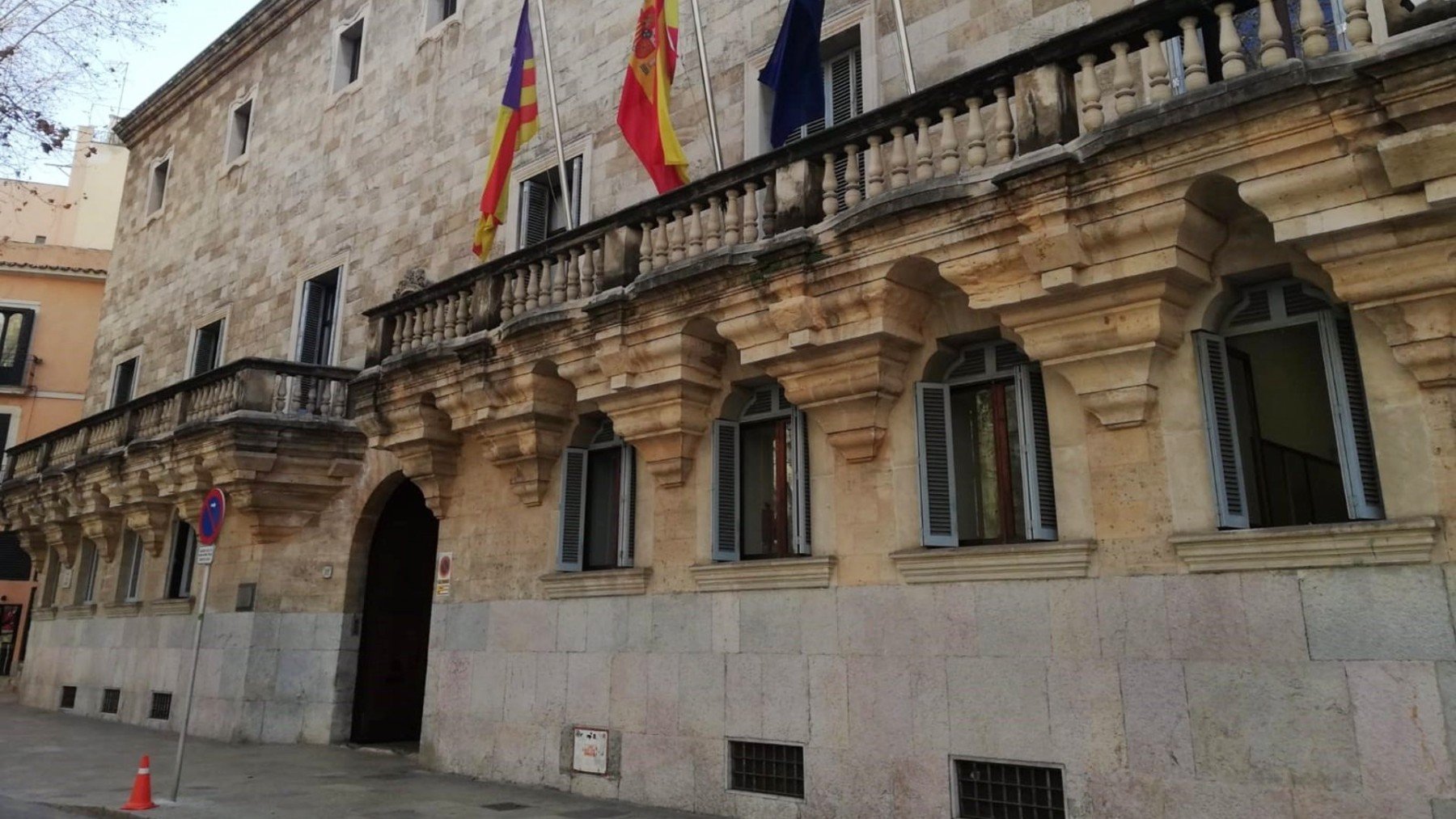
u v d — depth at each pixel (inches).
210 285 944.9
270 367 703.7
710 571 435.8
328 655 681.0
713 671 428.8
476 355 522.0
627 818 411.8
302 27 923.4
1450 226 265.3
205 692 723.4
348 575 692.1
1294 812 281.6
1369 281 281.7
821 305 384.8
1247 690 294.7
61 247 1440.7
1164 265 308.3
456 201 705.6
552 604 506.6
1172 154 298.8
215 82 1037.8
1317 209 281.9
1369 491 293.3
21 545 1087.0
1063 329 335.9
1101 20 321.7
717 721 422.9
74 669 926.4
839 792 377.4
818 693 391.9
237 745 668.7
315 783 506.9
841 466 405.1
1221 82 293.4
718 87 548.7
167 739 706.8
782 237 389.1
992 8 439.8
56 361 1402.6
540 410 510.9
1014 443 371.6
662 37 505.0
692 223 441.7
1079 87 346.9
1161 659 311.9
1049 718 331.0
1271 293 324.5
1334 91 269.7
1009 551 345.1
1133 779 311.0
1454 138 252.2
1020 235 332.5
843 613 390.9
